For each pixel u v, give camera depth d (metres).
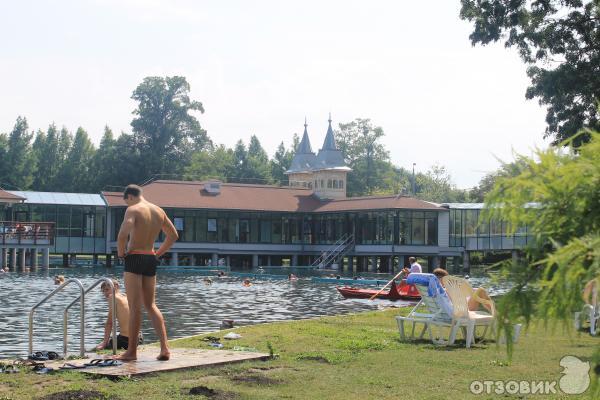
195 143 106.19
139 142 101.56
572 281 3.15
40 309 21.97
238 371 8.60
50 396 6.93
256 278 45.91
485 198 3.58
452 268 64.69
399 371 8.74
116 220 60.34
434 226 61.03
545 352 10.31
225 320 16.52
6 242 48.00
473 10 36.03
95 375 8.06
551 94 34.34
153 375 8.24
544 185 3.39
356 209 61.62
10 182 99.12
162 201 62.00
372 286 38.25
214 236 64.25
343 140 118.69
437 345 11.20
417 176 119.19
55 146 107.44
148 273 9.09
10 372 8.34
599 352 3.52
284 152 123.44
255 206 65.25
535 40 34.72
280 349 10.70
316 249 66.69
